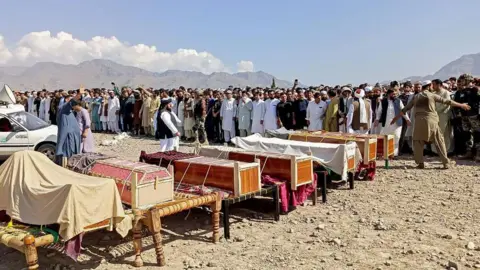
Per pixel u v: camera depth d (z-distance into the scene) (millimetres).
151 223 4961
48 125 12062
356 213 6953
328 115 12391
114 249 5492
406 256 5102
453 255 5074
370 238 5766
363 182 9164
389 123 11984
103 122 21969
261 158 7562
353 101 11734
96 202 4637
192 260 5078
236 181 6117
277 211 6699
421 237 5719
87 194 4551
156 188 5727
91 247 5598
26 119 11820
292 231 6164
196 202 5508
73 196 4438
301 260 5074
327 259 5074
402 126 12133
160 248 4992
